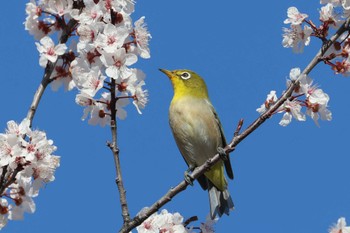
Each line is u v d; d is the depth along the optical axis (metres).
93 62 10.88
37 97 9.89
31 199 10.19
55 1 10.53
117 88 11.04
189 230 11.59
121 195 10.37
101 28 10.75
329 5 11.48
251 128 10.81
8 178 9.75
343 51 11.12
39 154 9.55
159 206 10.59
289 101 10.83
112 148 10.48
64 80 10.89
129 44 10.98
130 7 10.91
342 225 9.67
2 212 10.10
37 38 10.89
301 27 11.51
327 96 10.91
